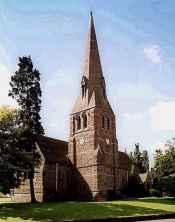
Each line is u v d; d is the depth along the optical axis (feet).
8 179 172.76
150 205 175.63
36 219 138.92
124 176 262.88
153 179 256.73
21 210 157.38
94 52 254.06
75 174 234.79
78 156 236.02
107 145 239.30
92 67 249.55
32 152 194.80
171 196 244.42
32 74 211.41
